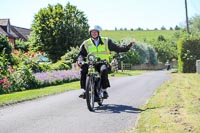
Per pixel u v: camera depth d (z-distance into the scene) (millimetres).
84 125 10078
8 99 15844
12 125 10227
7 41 34281
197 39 46969
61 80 28656
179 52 47969
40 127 9898
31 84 24078
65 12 77062
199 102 14039
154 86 23156
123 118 11047
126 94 17906
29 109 13148
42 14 76062
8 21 82375
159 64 95312
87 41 13367
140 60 82688
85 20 77938
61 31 75312
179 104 13445
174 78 32188
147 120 10398
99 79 13117
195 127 9344
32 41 76562
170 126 9500
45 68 33219
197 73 43125
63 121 10664
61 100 15680
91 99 12562
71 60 47969
